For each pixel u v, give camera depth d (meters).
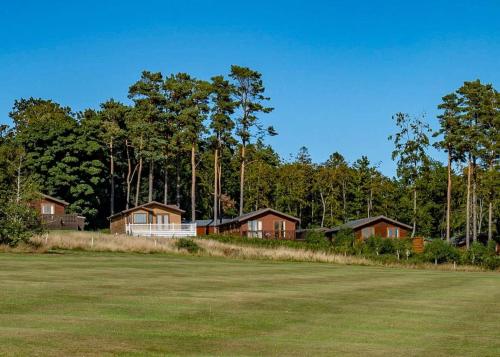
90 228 93.12
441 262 63.31
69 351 13.80
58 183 87.88
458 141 85.00
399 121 106.69
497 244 92.31
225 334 17.00
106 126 97.38
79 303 21.11
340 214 113.62
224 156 100.38
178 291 25.97
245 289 28.14
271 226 83.94
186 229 76.81
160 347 14.84
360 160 116.38
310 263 55.34
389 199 113.56
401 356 15.06
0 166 71.00
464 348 16.55
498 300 28.31
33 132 89.19
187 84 93.94
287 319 20.03
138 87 94.56
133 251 54.06
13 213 48.31
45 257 43.41
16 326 16.50
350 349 15.70
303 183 112.88
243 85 90.25
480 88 85.81
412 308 24.33
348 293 28.70
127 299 22.58
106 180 97.94
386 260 61.16
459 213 105.81
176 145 95.25
